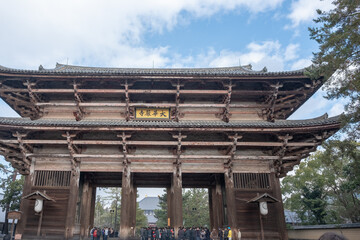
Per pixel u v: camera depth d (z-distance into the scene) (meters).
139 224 78.50
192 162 25.02
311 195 39.22
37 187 23.50
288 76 23.61
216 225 29.48
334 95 16.45
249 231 23.02
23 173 23.86
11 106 25.72
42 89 23.75
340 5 15.66
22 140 22.58
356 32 15.23
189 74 23.33
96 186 32.00
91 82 25.23
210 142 23.06
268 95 25.12
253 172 24.86
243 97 27.06
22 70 22.69
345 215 34.91
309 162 43.41
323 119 22.41
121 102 26.44
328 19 16.41
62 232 22.27
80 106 24.80
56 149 24.84
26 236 22.06
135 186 32.94
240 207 23.67
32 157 24.11
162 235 25.42
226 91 24.27
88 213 28.80
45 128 22.27
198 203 77.19
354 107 16.31
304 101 26.27
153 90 23.98
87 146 25.19
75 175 23.69
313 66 18.89
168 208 32.09
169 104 24.58
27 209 22.80
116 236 41.53
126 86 23.78
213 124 22.23
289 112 27.27
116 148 25.20
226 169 24.69
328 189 43.44
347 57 15.61
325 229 25.62
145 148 25.34
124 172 23.94
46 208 22.91
